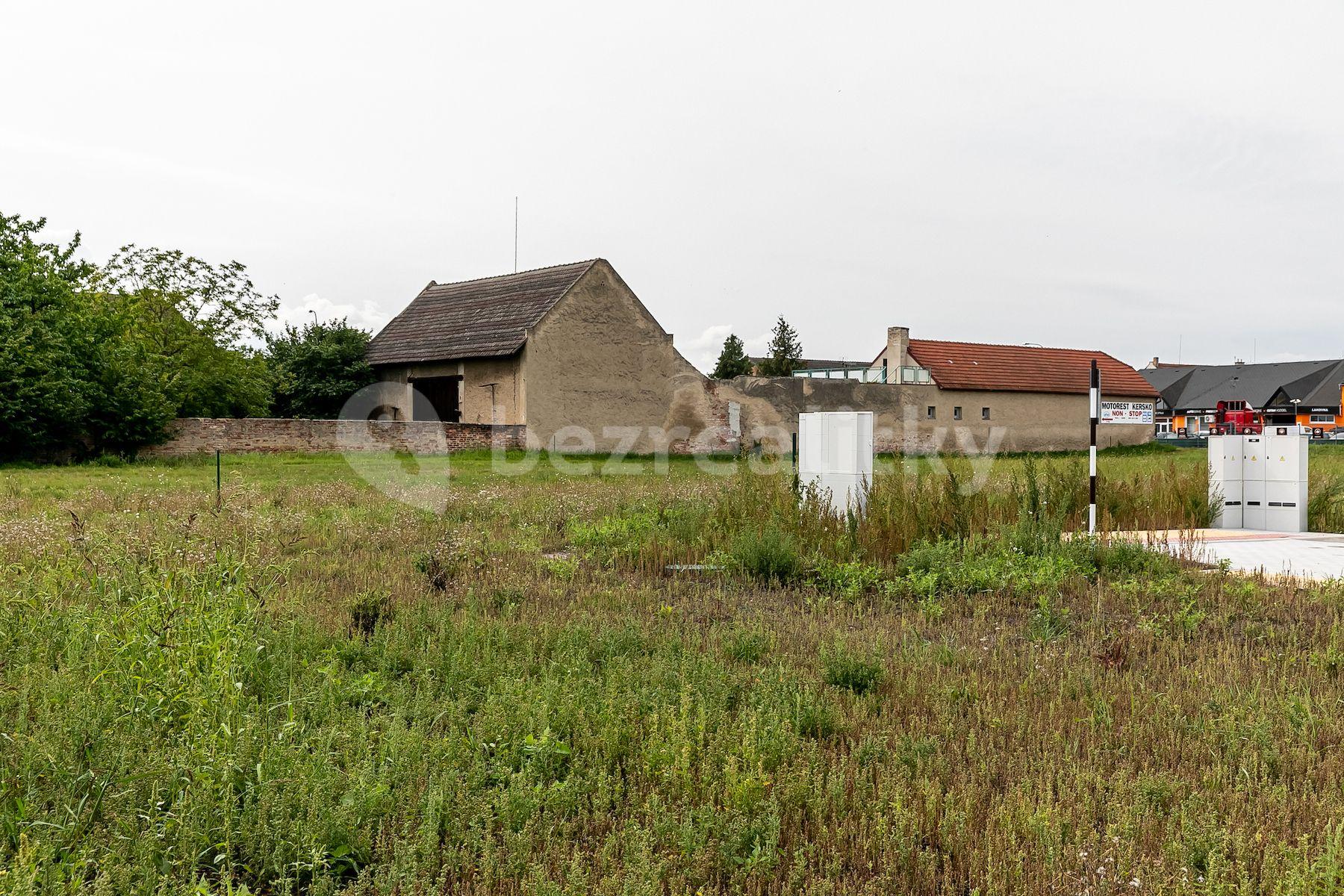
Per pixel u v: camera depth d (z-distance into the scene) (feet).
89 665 17.72
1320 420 234.58
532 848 12.63
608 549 37.81
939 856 12.75
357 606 24.63
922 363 163.12
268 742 14.62
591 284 133.90
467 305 147.43
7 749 14.58
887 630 24.98
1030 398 166.81
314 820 12.48
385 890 11.30
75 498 53.83
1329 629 25.22
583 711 16.90
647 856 11.84
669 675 19.42
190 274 147.23
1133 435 176.96
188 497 52.90
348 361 145.28
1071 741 16.71
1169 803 14.28
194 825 12.33
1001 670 21.17
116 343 111.14
